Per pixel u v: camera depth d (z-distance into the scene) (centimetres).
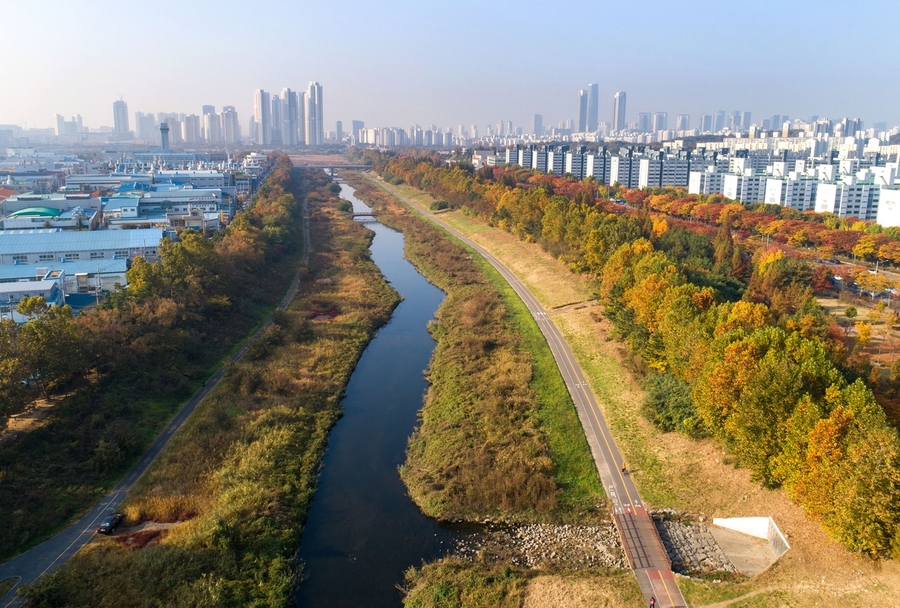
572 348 13562
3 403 8712
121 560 6969
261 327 15312
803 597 6266
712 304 10912
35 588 6225
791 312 13200
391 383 12681
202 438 9769
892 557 6181
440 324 15862
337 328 15212
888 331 13075
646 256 13925
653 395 10075
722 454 8775
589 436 9931
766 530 7494
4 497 7875
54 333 9962
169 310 12912
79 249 18400
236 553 7331
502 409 10750
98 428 9669
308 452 9794
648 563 7094
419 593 6906
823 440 6569
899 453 6006
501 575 7081
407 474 9394
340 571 7400
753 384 7694
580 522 8062
